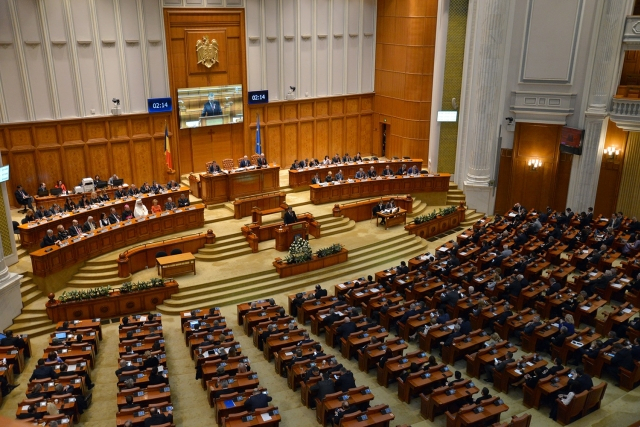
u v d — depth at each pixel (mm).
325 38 30000
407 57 29578
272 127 29797
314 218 24859
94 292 18547
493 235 23281
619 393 14234
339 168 28547
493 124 26938
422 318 17094
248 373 14070
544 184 26750
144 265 21312
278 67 29031
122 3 24250
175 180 27484
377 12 30938
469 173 27922
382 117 32062
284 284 21000
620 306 17094
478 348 15906
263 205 25234
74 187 24703
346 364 16016
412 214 26922
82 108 24328
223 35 27125
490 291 18734
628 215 26375
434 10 28469
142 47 25156
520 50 25609
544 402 13844
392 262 23141
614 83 24359
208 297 19812
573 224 24234
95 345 16531
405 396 14094
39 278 19016
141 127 26109
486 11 25422
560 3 24344
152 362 14508
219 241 22766
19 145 23328
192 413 13867
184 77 26703
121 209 23031
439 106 28719
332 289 20797
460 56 27828
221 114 27969
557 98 25312
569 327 15852
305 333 16406
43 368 14180
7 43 22156
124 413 12453
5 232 19219
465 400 13477
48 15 22766
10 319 17828
